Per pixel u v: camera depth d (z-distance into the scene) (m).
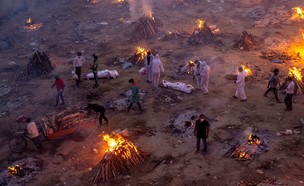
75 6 35.06
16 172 11.35
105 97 16.59
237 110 14.45
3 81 19.47
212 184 10.24
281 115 13.76
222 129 13.12
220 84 17.09
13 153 12.88
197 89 16.66
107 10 33.22
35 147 13.16
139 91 16.91
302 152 11.30
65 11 33.56
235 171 10.72
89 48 23.92
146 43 23.84
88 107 13.55
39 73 19.81
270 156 11.21
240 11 29.80
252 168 10.76
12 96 17.70
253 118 13.71
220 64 19.31
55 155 12.52
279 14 27.38
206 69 15.60
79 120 13.40
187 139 12.68
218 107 14.83
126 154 11.41
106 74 18.64
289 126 12.93
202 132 11.38
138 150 11.89
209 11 30.61
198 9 31.50
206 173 10.77
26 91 18.06
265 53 20.59
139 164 11.52
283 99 15.14
